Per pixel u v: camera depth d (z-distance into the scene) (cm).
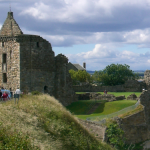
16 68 5338
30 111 3008
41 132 2605
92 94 6488
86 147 2933
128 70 11531
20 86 5294
